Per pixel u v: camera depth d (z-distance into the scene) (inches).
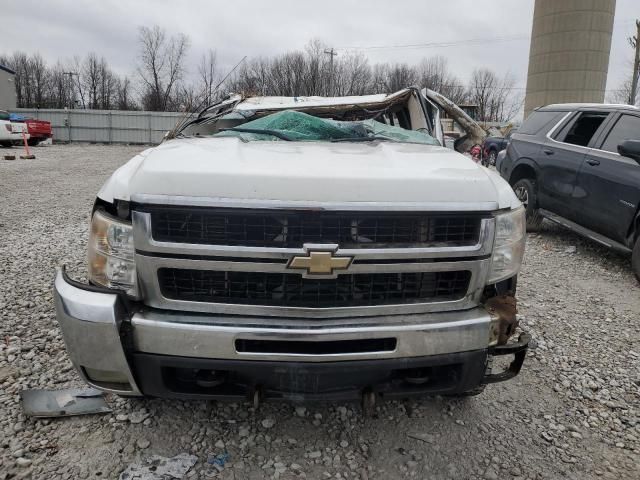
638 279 205.6
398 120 173.6
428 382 91.7
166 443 98.9
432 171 89.2
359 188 81.5
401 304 86.2
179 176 80.6
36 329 146.3
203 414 108.0
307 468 94.0
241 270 81.0
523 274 215.9
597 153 232.1
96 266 86.1
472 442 103.3
